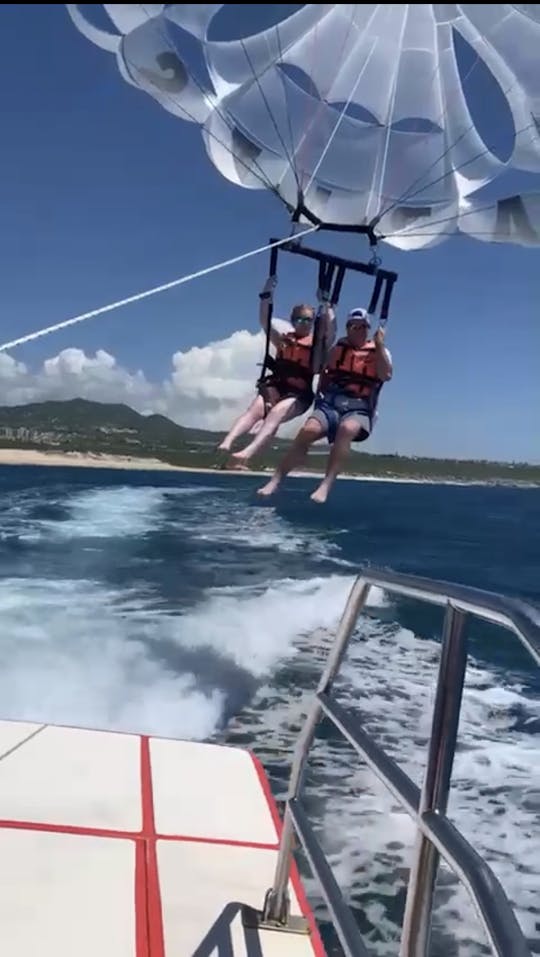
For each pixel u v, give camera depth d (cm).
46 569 1716
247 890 312
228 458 552
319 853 238
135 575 1684
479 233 611
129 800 378
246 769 423
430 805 168
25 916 285
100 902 297
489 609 152
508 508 6144
